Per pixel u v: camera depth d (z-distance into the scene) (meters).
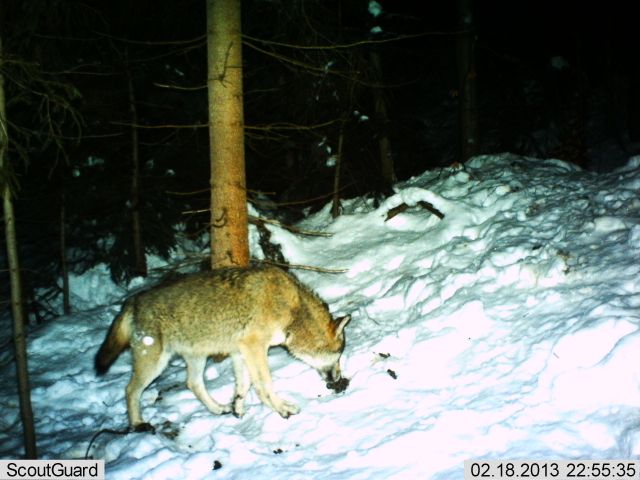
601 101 8.34
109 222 5.56
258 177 6.54
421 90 8.98
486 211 4.20
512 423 2.09
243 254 3.50
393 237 4.41
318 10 4.44
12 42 3.79
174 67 5.57
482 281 3.18
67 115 4.88
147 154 5.82
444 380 2.55
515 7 8.31
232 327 2.78
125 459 2.61
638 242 2.90
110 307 5.03
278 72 5.54
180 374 3.51
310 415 2.66
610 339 2.20
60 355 4.36
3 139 2.76
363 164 5.43
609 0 7.79
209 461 2.42
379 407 2.53
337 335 2.80
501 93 8.20
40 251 6.09
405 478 2.00
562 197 3.91
